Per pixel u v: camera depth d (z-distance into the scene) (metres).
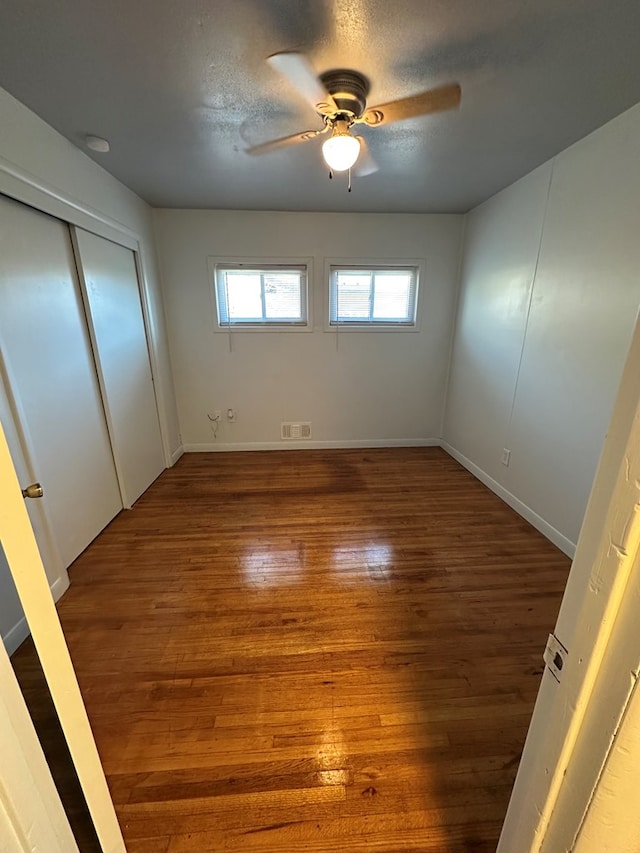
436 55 1.42
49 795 0.55
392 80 1.56
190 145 2.13
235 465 3.63
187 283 3.54
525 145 2.15
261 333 3.74
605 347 1.98
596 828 0.45
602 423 2.01
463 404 3.65
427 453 3.99
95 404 2.40
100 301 2.43
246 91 1.63
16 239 1.75
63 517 2.06
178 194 2.96
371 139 2.06
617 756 0.41
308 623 1.70
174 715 1.30
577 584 0.44
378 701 1.35
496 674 1.46
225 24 1.28
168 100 1.71
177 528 2.50
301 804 1.05
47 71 1.51
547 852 0.53
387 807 1.05
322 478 3.32
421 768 1.14
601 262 1.99
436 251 3.63
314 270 3.59
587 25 1.28
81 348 2.26
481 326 3.26
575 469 2.19
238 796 1.07
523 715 1.30
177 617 1.73
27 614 0.55
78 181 2.17
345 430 4.11
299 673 1.45
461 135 2.03
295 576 2.01
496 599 1.85
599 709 0.42
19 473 1.68
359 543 2.32
